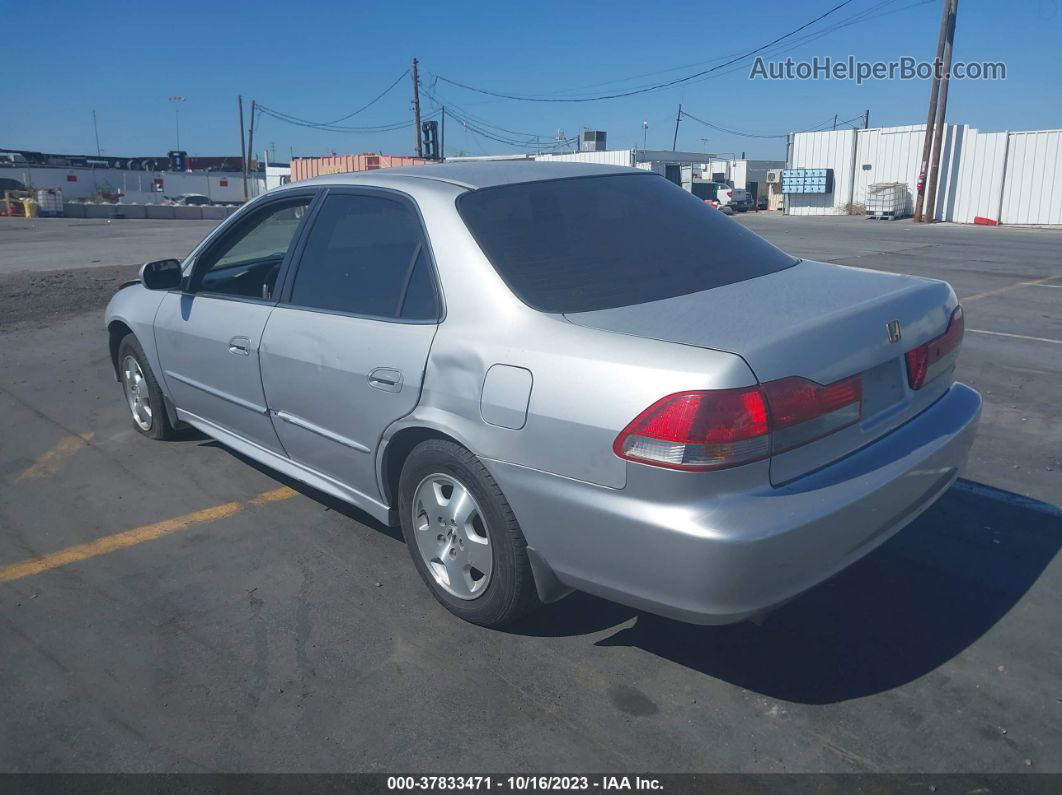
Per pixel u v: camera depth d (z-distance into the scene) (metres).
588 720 2.88
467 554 3.29
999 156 29.72
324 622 3.49
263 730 2.87
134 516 4.54
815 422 2.72
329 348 3.69
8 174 61.47
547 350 2.88
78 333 9.19
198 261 4.83
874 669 3.11
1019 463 5.02
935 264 15.01
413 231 3.50
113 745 2.81
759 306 3.01
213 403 4.68
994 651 3.20
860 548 2.86
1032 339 8.37
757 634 3.35
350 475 3.82
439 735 2.82
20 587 3.84
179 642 3.38
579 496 2.79
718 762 2.67
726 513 2.56
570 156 42.84
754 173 56.25
